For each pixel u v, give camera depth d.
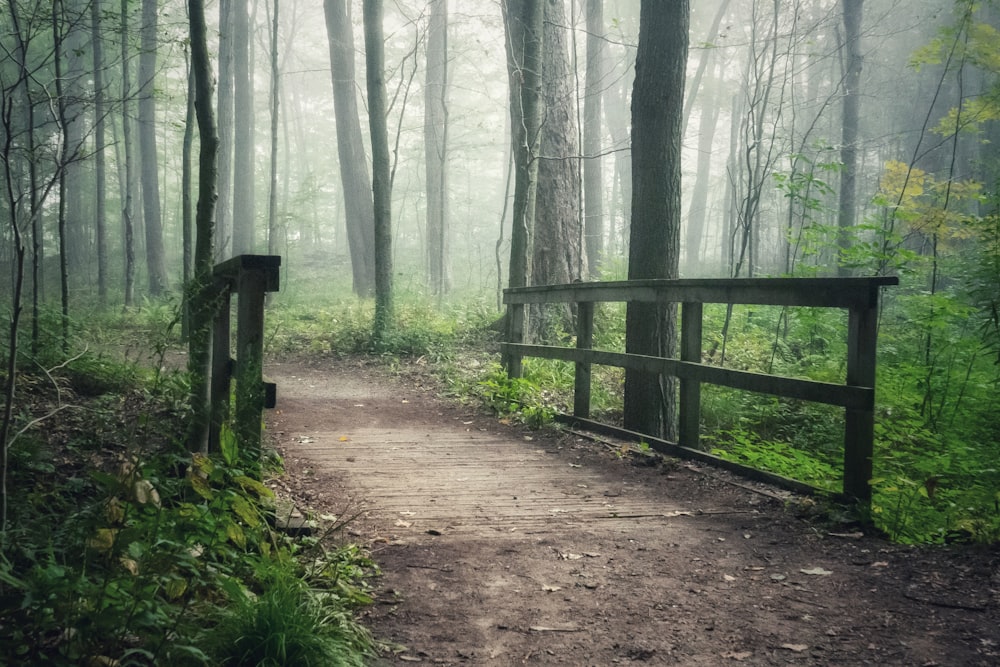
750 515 5.14
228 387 5.27
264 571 3.34
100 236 18.95
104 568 3.02
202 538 3.22
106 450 5.41
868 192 29.98
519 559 4.30
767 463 6.72
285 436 7.55
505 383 9.41
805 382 5.29
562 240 14.74
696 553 4.39
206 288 5.17
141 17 16.92
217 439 5.08
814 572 4.05
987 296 8.75
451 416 9.03
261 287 4.60
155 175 23.72
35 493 4.16
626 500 5.54
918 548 4.37
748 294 5.84
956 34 12.04
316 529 4.50
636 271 8.79
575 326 14.30
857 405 4.90
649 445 7.06
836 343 11.09
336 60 23.84
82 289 23.22
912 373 8.21
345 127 23.91
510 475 6.26
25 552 3.14
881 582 3.88
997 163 19.06
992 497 5.12
